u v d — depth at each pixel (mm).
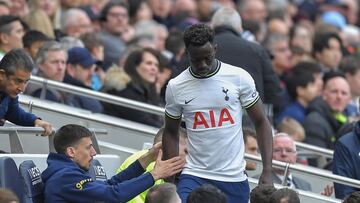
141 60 22969
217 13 21391
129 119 22344
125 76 22891
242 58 21078
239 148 16109
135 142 19766
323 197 18672
